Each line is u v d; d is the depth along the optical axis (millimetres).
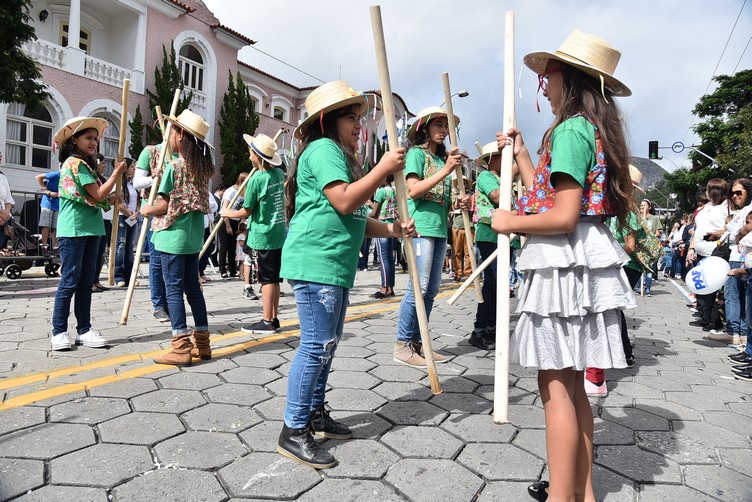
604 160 1708
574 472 1697
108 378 3068
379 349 4059
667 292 10133
